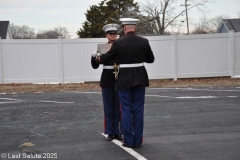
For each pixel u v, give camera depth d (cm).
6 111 1159
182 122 955
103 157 679
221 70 2014
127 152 705
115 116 801
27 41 1927
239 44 2017
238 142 758
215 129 873
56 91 1656
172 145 745
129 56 736
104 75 793
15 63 1928
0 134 868
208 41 2000
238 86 1702
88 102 1302
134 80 733
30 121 1007
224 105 1187
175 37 1980
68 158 677
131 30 753
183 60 1994
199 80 1961
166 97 1376
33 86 1838
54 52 1947
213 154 680
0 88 1773
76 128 916
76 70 1958
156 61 1980
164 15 4456
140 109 740
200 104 1214
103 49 776
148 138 805
